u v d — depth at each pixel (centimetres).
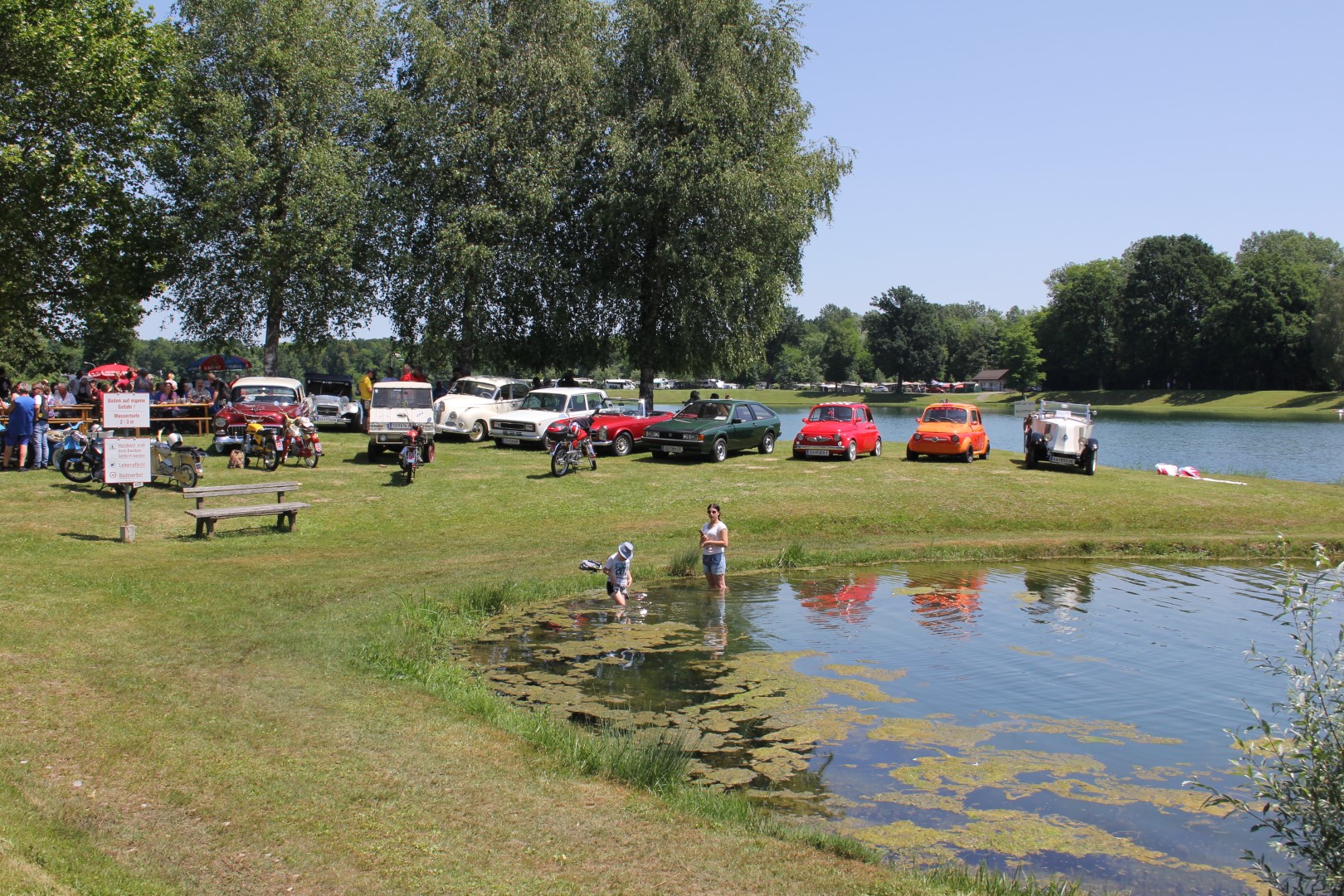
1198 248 9494
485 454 2548
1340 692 489
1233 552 1702
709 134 2936
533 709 827
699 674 945
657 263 3069
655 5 3017
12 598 988
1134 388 10219
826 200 3312
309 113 3180
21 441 1984
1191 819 645
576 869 503
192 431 2666
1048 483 2191
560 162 3070
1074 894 526
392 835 530
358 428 3164
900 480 2184
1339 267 10138
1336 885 464
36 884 434
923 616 1219
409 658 907
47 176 2481
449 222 3083
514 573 1366
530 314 3319
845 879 506
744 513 1864
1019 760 741
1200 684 945
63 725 651
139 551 1357
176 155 3019
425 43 3022
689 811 592
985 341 13888
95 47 2523
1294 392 8525
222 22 3114
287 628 967
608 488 2048
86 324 2861
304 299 3300
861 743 767
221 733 663
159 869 477
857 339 14450
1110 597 1352
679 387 12569
